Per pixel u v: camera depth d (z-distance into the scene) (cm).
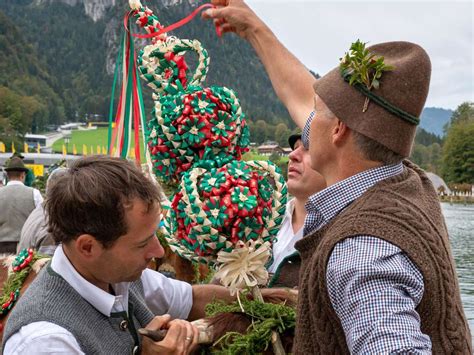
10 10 18088
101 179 150
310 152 165
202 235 180
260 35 225
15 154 595
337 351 144
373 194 150
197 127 189
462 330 150
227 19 227
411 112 152
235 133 194
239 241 182
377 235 140
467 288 547
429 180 173
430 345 133
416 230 143
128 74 249
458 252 772
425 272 139
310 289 149
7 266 281
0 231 553
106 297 159
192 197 179
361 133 152
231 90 199
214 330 183
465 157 2972
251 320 185
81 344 152
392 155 154
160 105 194
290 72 221
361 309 133
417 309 141
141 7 228
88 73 15400
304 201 246
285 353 181
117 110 253
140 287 190
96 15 17562
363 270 135
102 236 151
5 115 8719
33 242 360
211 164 187
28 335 147
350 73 154
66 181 153
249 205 178
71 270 158
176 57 212
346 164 157
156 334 171
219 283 224
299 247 158
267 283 216
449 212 1558
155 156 197
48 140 9594
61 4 18138
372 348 129
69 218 151
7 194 557
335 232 145
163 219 195
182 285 204
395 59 156
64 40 16538
